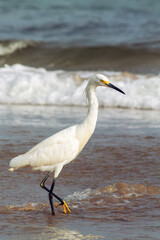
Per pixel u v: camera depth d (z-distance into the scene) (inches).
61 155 292.4
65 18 1526.8
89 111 306.0
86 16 1540.4
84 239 236.2
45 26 1435.8
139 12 1572.3
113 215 278.5
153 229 250.4
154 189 331.3
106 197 315.3
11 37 1318.9
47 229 252.7
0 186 332.8
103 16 1526.8
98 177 360.8
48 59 1126.4
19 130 530.0
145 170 378.9
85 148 456.1
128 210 287.7
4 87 832.9
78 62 1080.2
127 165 394.0
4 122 582.6
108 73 882.8
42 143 294.7
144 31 1293.1
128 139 492.7
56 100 774.5
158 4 1718.8
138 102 724.7
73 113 663.1
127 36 1252.5
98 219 271.1
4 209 287.6
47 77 856.3
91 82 307.1
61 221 268.4
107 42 1200.2
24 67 986.1
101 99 747.4
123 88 768.9
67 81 834.8
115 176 363.3
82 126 303.6
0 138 487.2
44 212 286.7
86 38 1269.7
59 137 295.9
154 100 721.6
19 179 353.4
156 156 422.6
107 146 462.3
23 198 309.7
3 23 1491.1
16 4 1761.8
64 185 342.6
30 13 1624.0
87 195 320.5
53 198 316.2
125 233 244.5
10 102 784.9
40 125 561.6
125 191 325.7
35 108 721.6
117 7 1684.3
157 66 979.9
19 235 242.5
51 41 1261.1
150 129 546.3
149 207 292.7
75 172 375.6
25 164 289.0
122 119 619.5
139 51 1093.8
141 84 773.3
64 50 1153.4
